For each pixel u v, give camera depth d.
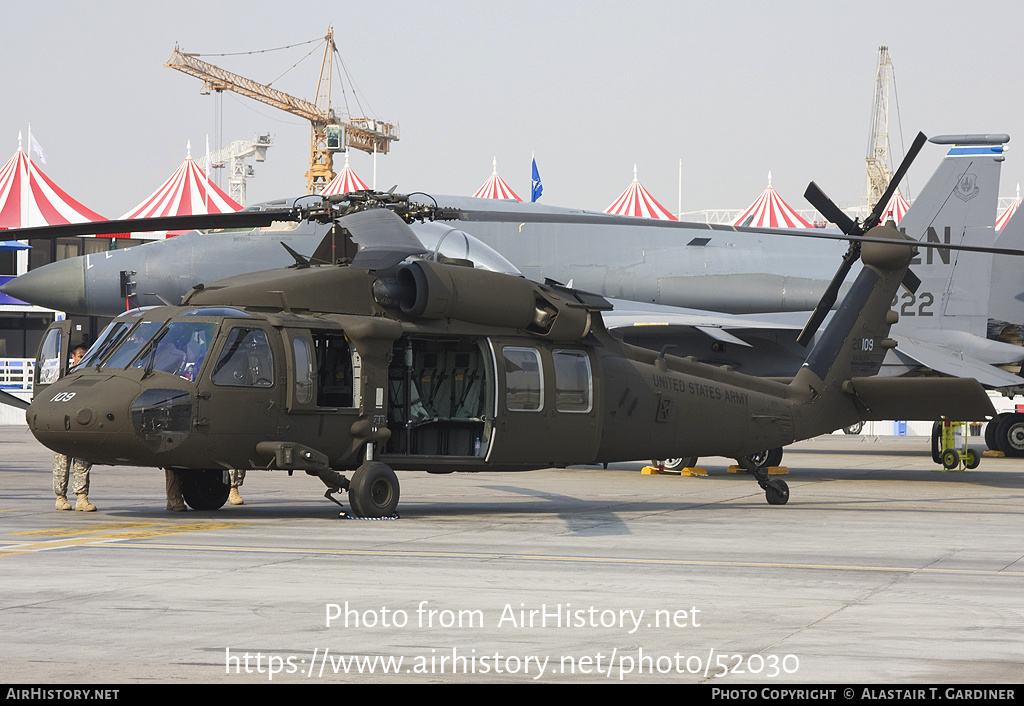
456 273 50.72
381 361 49.34
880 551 41.47
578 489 71.31
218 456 45.81
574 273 109.25
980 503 62.94
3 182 184.38
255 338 46.56
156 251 103.06
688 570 35.72
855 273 107.00
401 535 43.69
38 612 27.47
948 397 61.56
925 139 59.03
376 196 51.75
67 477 53.06
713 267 108.69
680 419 57.81
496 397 50.94
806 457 116.25
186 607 28.25
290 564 35.56
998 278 120.31
